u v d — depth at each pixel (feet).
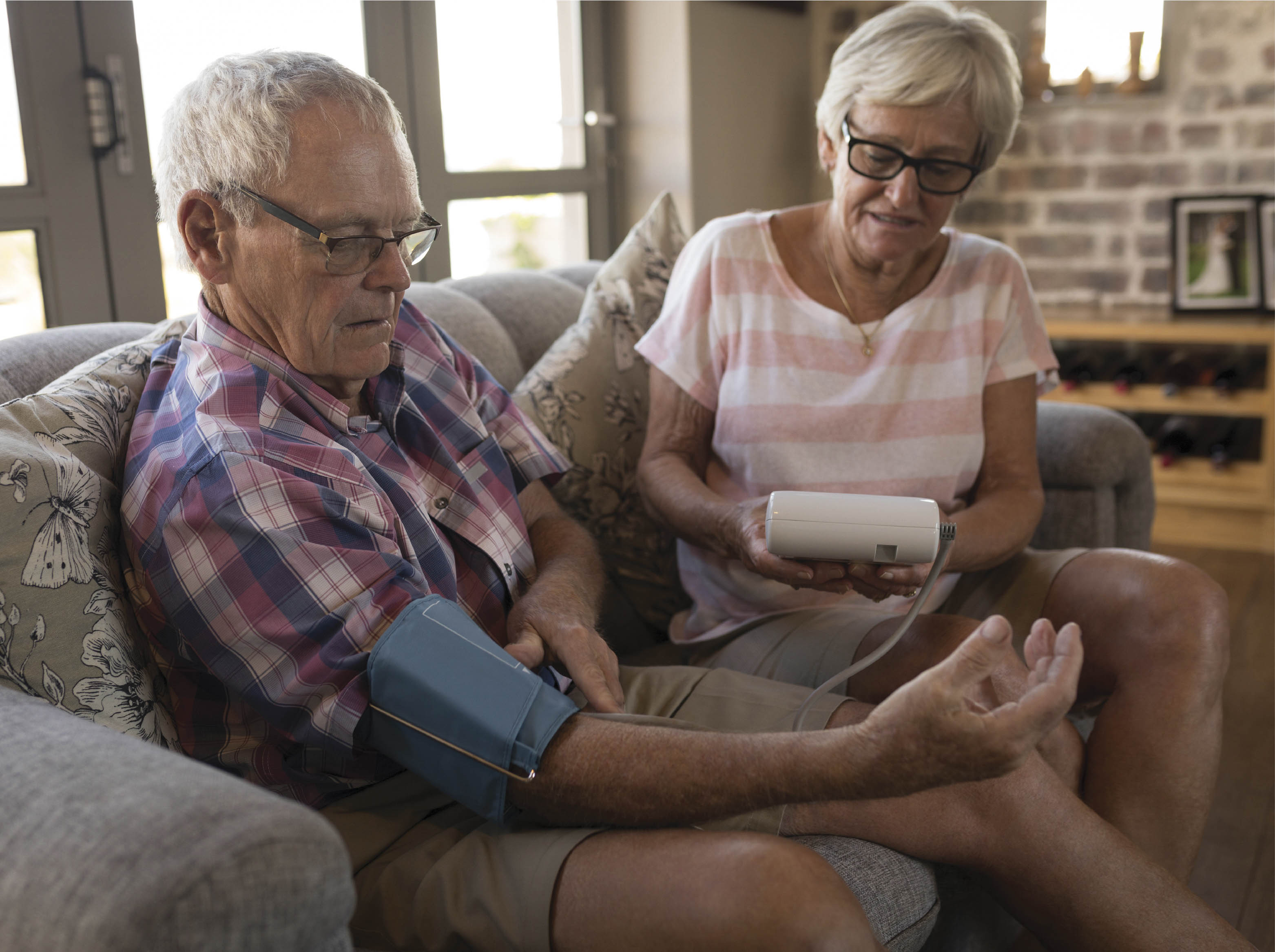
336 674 2.83
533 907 2.74
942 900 3.58
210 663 2.93
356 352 3.23
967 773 2.57
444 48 9.13
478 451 3.82
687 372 4.79
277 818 1.94
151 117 6.86
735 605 4.69
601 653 3.31
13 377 3.61
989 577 4.72
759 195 12.09
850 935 2.46
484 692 2.79
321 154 2.99
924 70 4.19
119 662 2.88
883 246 4.46
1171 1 11.35
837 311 4.72
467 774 2.81
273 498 2.90
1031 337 4.80
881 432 4.62
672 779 2.70
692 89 10.64
